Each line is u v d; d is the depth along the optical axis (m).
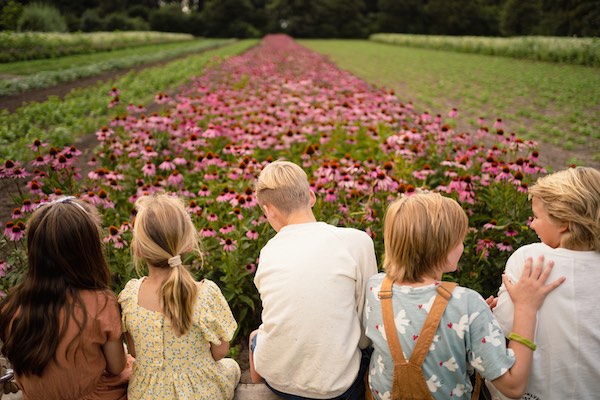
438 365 1.58
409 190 3.87
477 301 1.59
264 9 80.31
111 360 1.78
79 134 8.33
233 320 1.87
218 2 68.94
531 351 1.57
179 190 4.59
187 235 1.76
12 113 10.29
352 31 73.81
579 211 1.63
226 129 6.08
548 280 1.67
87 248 1.67
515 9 50.81
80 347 1.65
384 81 17.45
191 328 1.78
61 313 1.61
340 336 1.73
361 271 1.86
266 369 1.83
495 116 10.87
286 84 10.06
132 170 5.28
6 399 2.01
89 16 56.91
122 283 3.20
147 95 12.77
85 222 1.67
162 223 1.70
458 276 3.52
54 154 4.66
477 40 34.34
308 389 1.77
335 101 8.08
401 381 1.61
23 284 1.66
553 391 1.66
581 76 17.14
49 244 1.61
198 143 5.63
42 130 8.12
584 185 1.66
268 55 26.41
